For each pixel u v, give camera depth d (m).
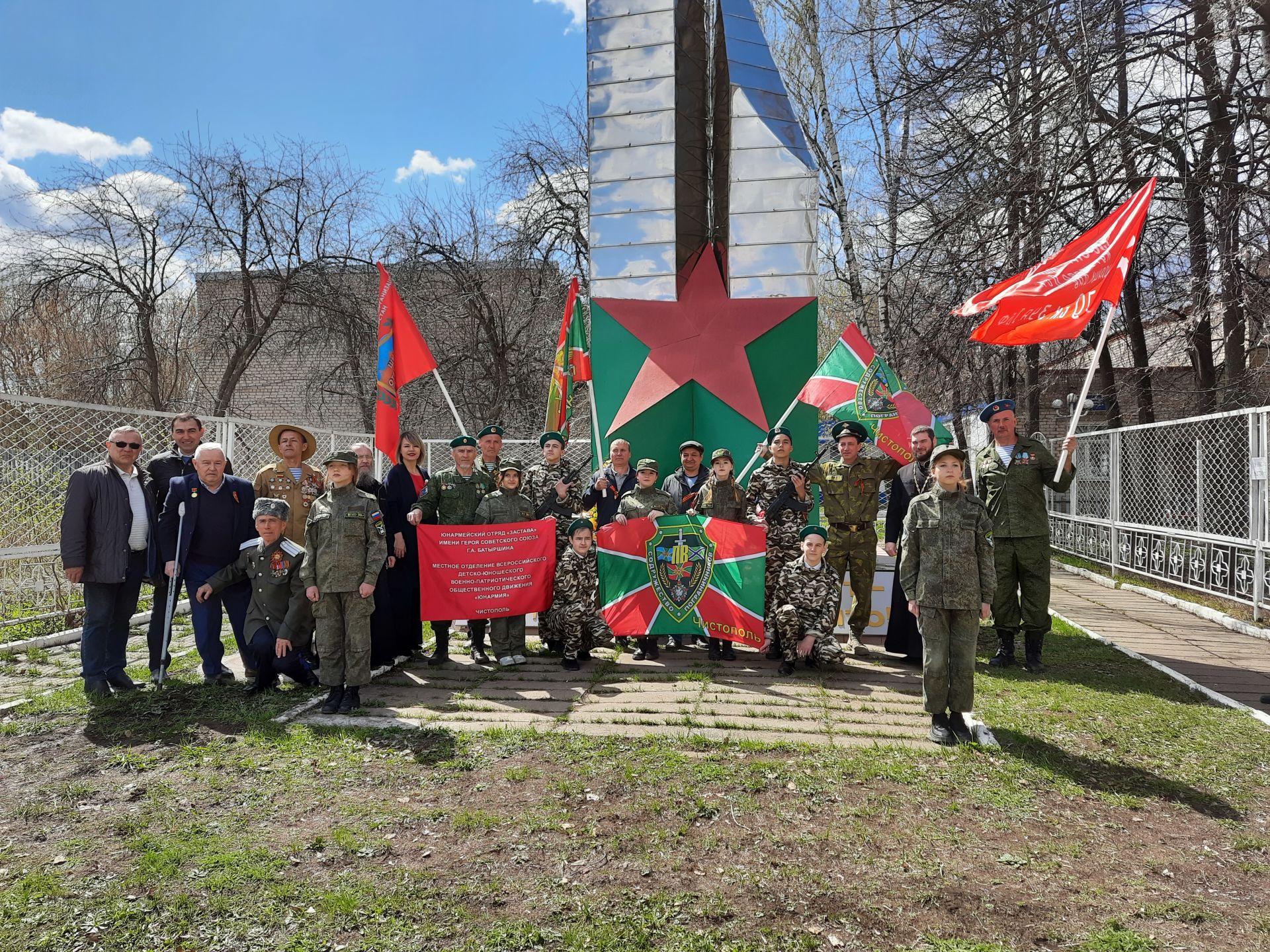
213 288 24.66
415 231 24.31
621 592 7.17
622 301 9.80
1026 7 12.38
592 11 10.09
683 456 7.97
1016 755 4.66
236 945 2.88
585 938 2.88
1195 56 12.10
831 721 5.34
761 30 10.25
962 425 17.73
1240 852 3.56
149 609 9.61
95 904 3.13
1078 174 13.63
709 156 10.70
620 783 4.27
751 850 3.54
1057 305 6.30
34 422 8.25
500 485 7.09
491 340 24.33
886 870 3.37
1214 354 14.59
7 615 8.27
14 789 4.29
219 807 4.04
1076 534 14.68
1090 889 3.22
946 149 14.17
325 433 13.20
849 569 7.58
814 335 9.66
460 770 4.48
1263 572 8.45
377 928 2.96
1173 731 5.05
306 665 6.21
